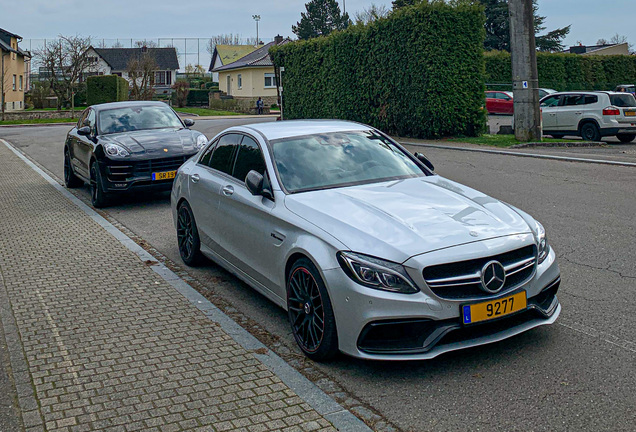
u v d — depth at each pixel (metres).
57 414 3.56
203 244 6.29
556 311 4.37
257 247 5.00
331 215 4.32
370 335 3.93
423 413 3.50
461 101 19.61
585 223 7.89
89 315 5.20
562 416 3.40
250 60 58.09
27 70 65.69
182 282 6.12
